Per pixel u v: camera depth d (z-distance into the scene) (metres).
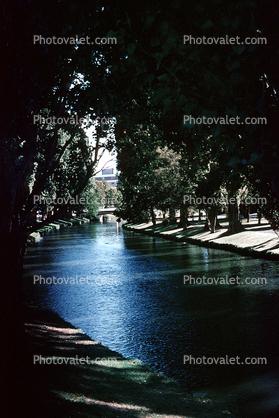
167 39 3.37
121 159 16.62
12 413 6.59
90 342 15.47
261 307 20.31
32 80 8.45
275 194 3.46
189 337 16.47
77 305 23.42
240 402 10.41
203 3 3.22
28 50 7.95
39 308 22.00
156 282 29.44
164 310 21.23
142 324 18.83
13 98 8.31
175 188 51.38
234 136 3.46
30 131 10.63
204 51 3.33
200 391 11.27
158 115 12.54
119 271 35.81
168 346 15.52
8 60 7.99
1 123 8.51
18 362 8.53
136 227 93.31
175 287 27.08
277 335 15.87
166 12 3.47
